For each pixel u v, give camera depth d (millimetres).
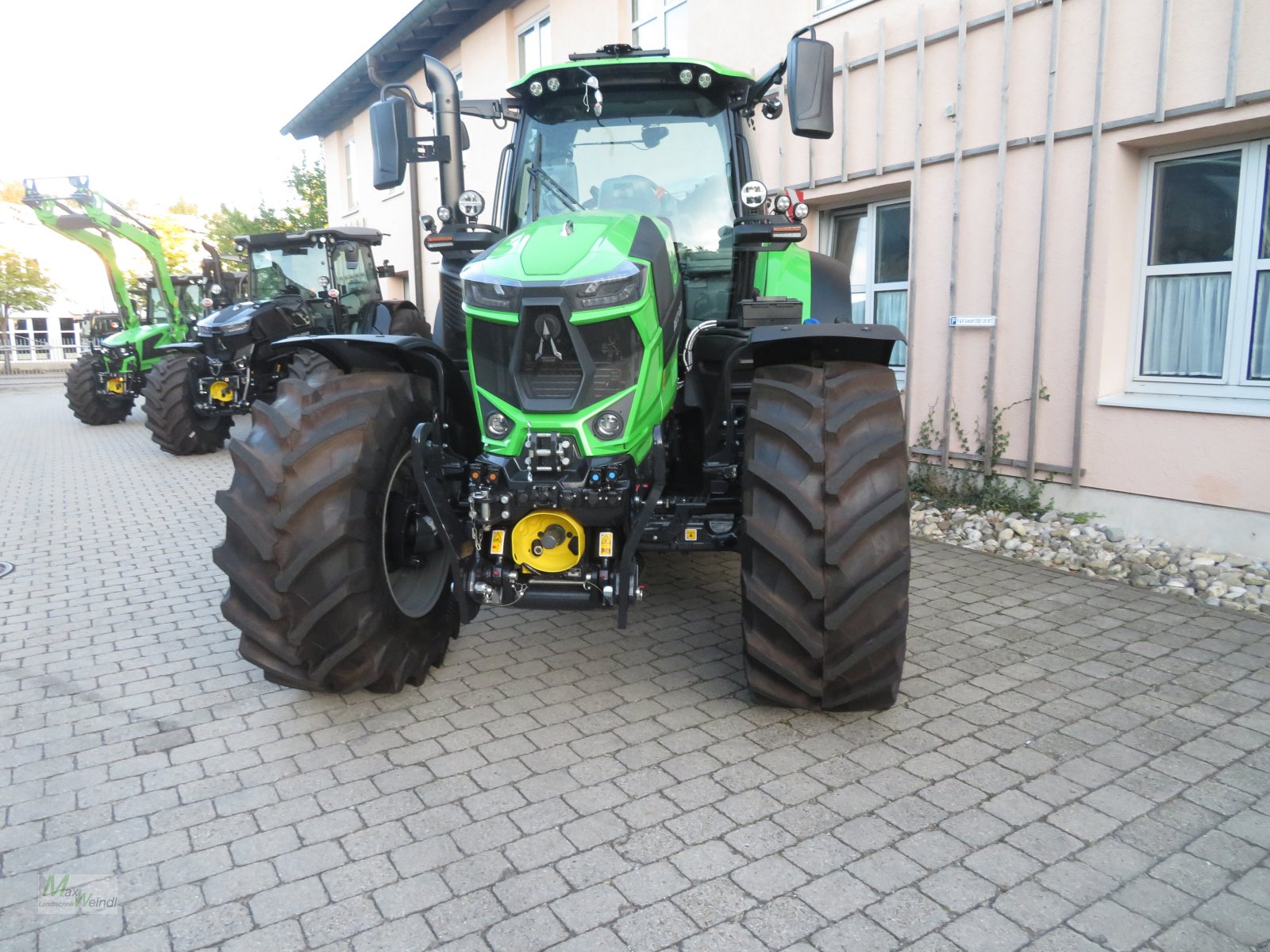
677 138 4289
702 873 2445
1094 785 2844
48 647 4230
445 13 12336
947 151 6133
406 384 3457
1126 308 5480
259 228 25672
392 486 3412
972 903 2309
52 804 2842
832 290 5062
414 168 14188
